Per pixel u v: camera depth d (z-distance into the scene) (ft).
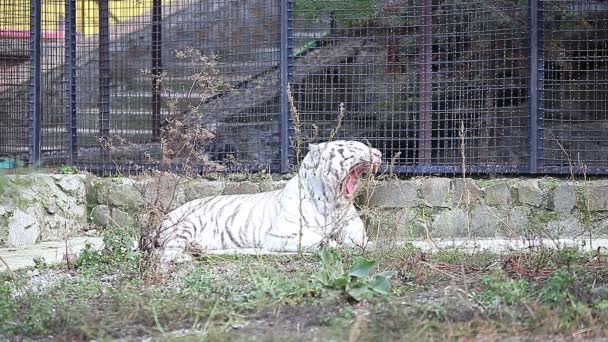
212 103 47.06
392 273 27.17
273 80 46.52
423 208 44.55
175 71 47.34
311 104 46.29
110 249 34.96
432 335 20.80
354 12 45.91
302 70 46.32
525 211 43.98
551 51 45.01
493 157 44.98
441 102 45.62
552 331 21.15
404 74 45.29
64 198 47.06
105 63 48.39
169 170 43.14
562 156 45.16
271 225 39.37
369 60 46.01
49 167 49.21
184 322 23.38
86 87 48.83
